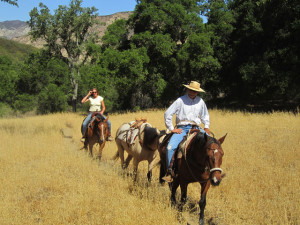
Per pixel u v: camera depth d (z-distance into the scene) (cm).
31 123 1900
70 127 1764
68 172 755
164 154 586
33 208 543
